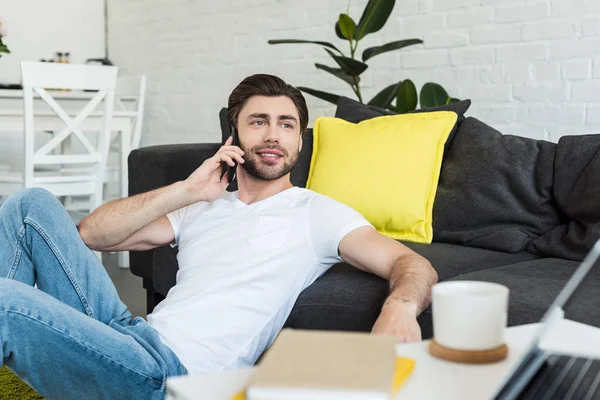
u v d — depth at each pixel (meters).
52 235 1.59
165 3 4.83
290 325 1.65
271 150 1.67
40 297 1.37
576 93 2.82
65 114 3.41
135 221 1.70
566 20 2.83
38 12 5.29
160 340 1.45
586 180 1.90
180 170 2.71
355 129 2.36
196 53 4.63
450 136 2.30
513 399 0.69
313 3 3.83
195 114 4.71
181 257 1.66
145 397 1.40
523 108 3.00
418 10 3.33
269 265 1.55
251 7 4.20
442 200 2.18
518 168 2.07
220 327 1.49
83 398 1.41
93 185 3.60
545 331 0.75
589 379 0.73
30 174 3.35
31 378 1.39
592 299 1.37
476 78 3.14
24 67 3.24
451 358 0.74
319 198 1.64
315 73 3.86
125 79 4.38
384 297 1.54
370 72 3.56
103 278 1.63
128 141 3.98
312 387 0.58
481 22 3.10
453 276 1.79
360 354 0.65
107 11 5.37
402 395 0.66
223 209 1.71
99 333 1.37
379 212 2.19
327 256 1.60
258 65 4.20
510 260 1.95
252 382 0.60
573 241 1.86
